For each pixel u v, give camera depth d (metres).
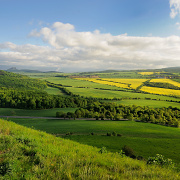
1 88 139.62
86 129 62.56
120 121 86.12
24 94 119.38
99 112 103.19
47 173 5.14
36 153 6.63
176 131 65.56
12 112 93.94
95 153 8.86
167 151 39.03
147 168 7.13
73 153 7.75
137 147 41.38
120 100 145.50
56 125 69.19
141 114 100.50
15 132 9.51
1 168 4.95
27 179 4.68
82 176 4.96
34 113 97.56
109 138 49.91
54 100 114.12
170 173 6.77
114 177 5.21
